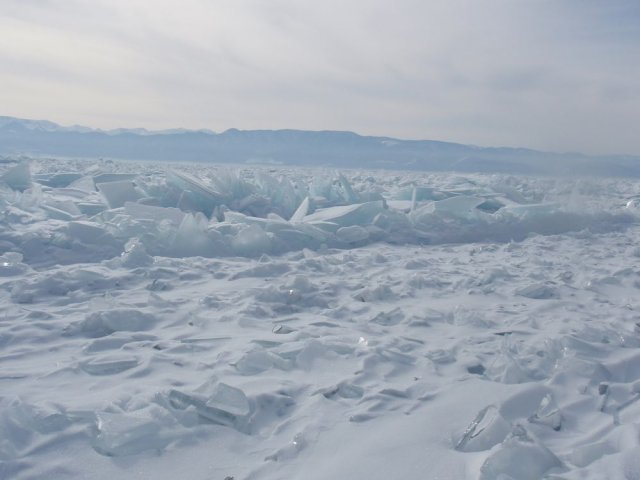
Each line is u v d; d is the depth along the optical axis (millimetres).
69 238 9102
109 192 12922
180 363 4395
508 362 4137
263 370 4285
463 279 7684
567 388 3896
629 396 3771
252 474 2867
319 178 16469
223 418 3400
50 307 6020
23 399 3623
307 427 3344
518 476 2627
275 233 10539
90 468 2883
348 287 7133
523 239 12688
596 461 2717
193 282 7363
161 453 3059
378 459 2914
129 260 8102
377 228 11914
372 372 4246
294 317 5828
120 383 3988
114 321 5340
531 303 6562
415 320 5641
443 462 2861
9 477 2748
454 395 3754
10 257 7938
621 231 14180
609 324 5570
